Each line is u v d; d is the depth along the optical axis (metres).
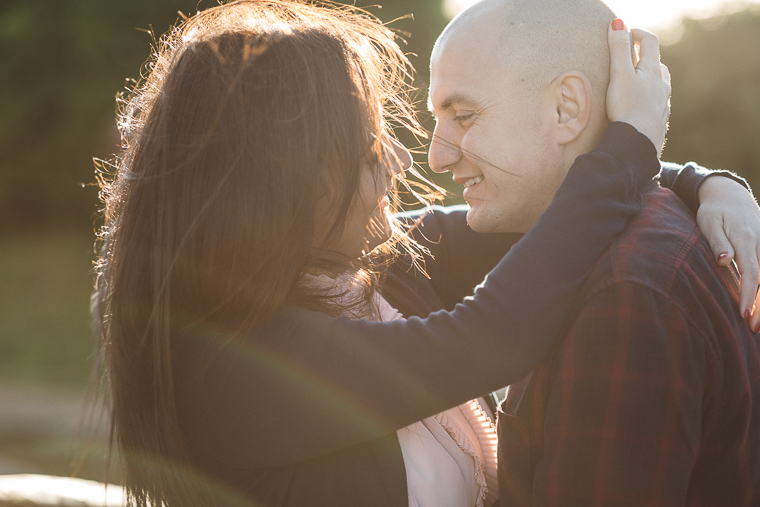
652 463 0.98
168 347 1.09
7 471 5.14
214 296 1.09
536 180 1.24
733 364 1.04
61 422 6.27
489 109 1.22
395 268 1.54
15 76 10.25
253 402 1.07
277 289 1.08
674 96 9.63
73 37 10.06
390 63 1.37
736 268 1.24
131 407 1.19
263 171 1.08
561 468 1.02
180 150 1.11
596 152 1.13
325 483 1.11
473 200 1.29
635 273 1.02
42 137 10.75
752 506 1.09
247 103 1.10
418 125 1.36
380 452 1.13
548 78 1.20
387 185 1.27
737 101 9.27
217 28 1.20
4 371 8.16
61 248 11.20
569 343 1.04
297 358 1.06
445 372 1.04
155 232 1.13
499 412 1.22
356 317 1.23
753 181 9.23
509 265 1.07
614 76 1.19
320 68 1.13
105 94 10.14
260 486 1.12
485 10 1.24
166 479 1.15
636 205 1.12
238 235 1.07
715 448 1.06
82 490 2.22
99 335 1.37
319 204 1.17
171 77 1.16
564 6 1.21
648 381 0.98
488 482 1.33
